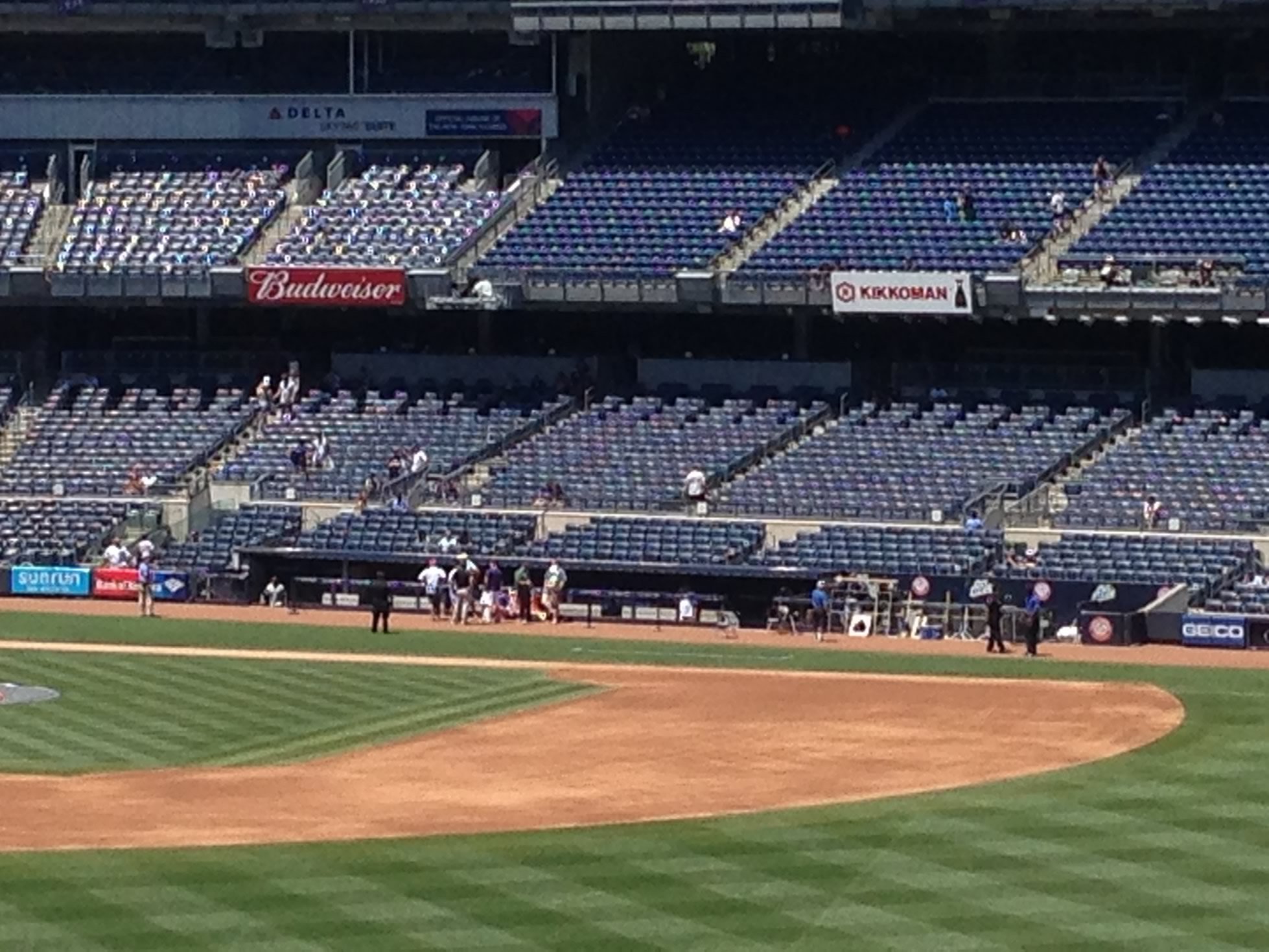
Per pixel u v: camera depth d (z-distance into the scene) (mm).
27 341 97188
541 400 90688
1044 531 78875
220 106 96000
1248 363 87000
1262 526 78000
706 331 92250
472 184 95125
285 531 84688
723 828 38688
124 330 97188
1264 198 87188
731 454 85938
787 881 34500
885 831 38438
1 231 95188
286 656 66438
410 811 40531
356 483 87062
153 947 30422
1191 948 30750
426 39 97062
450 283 89312
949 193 90125
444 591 79125
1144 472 81688
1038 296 83438
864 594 76500
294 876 34562
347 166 96812
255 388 93625
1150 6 85500
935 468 83562
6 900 33000
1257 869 35406
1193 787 42969
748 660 66938
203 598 83312
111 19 94312
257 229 94125
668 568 79250
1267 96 92125
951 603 75812
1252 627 71875
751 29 88625
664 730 51188
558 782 43938
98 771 45562
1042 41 94062
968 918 32219
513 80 95938
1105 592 74000
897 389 88562
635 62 97312
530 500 85000
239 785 43562
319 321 95812
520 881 34375
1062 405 86188
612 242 90562
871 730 51281
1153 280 84375
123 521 86625
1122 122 92000
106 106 96438
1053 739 49531
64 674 61500
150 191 96625
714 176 92938
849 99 95375
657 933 31328
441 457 87938
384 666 64250
